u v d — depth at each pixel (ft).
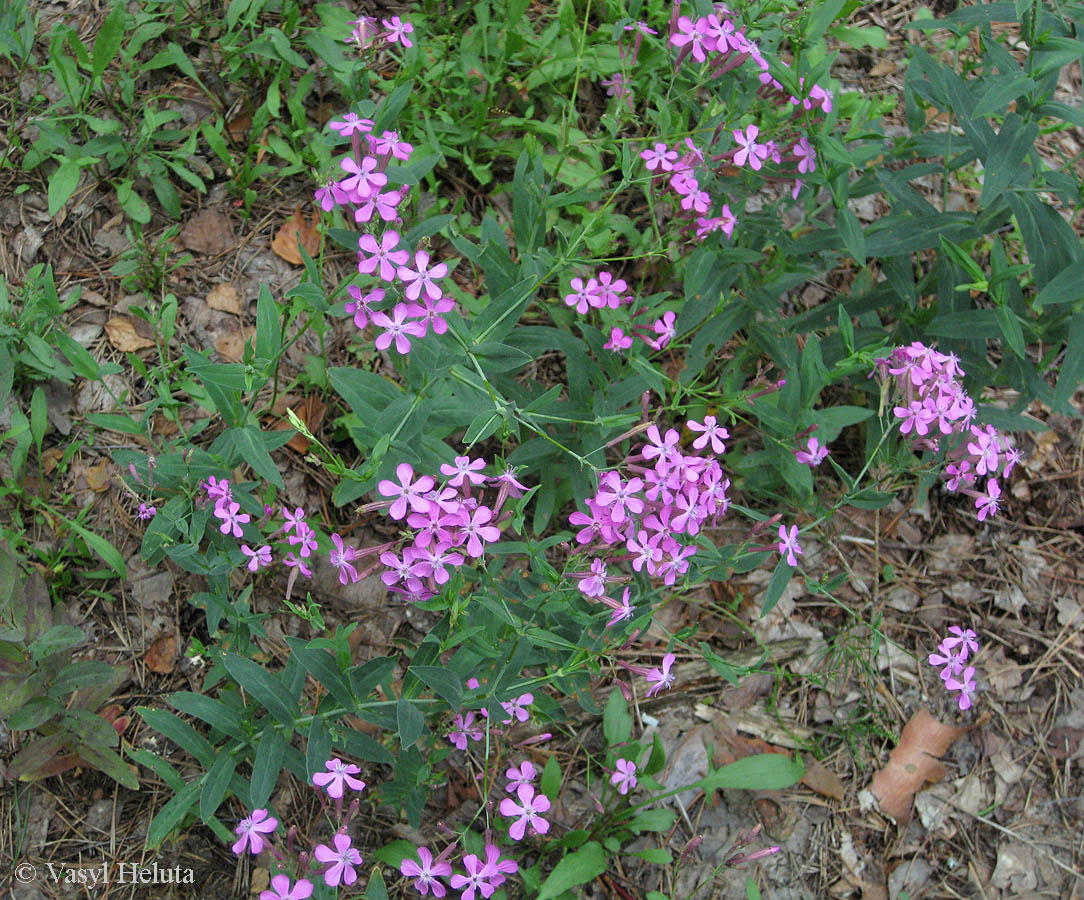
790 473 1.59
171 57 1.79
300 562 1.42
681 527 1.35
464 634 1.28
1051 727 1.71
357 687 1.32
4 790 1.45
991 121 1.97
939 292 1.67
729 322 1.69
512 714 1.43
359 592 1.61
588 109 1.94
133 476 1.58
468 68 1.83
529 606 1.33
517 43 1.82
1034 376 1.66
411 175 1.41
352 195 1.36
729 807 1.61
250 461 1.34
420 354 1.36
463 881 1.31
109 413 1.62
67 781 1.47
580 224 1.75
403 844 1.47
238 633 1.43
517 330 1.54
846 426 1.82
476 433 1.31
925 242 1.63
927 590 1.77
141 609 1.56
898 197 1.66
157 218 1.76
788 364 1.67
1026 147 1.52
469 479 1.28
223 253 1.75
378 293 1.42
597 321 1.74
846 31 1.95
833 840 1.61
